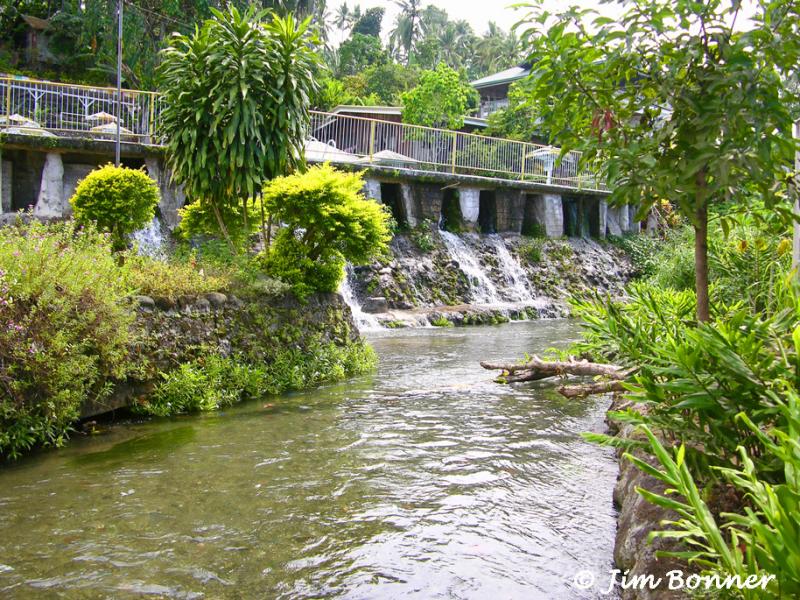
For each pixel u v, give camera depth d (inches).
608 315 194.7
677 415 141.6
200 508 180.1
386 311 697.0
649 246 1064.2
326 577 143.0
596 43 152.5
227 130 379.6
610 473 218.2
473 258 852.0
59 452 229.3
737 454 129.9
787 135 141.9
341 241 406.3
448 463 225.6
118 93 584.1
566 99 161.9
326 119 840.9
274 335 358.6
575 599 135.0
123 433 254.8
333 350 390.0
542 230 989.8
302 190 373.1
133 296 286.2
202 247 406.9
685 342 141.9
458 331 645.3
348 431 264.7
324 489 197.3
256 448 237.8
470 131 1454.2
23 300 229.5
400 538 163.9
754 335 132.0
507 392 350.6
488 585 140.9
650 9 146.6
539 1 158.4
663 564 123.9
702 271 160.2
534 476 214.2
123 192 417.4
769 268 260.8
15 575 140.0
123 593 133.6
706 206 157.9
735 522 94.2
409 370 417.4
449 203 902.4
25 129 603.2
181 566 146.2
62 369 229.5
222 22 396.5
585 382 371.2
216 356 316.2
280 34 401.7
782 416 118.0
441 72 1370.6
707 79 142.5
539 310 812.0
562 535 167.8
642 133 160.1
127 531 163.8
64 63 1312.7
